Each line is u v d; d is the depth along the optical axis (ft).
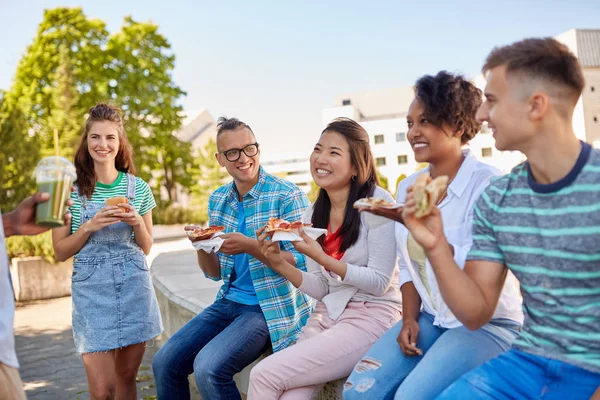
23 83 75.77
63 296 28.09
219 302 9.87
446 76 6.77
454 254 6.34
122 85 78.74
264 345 8.91
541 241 4.99
